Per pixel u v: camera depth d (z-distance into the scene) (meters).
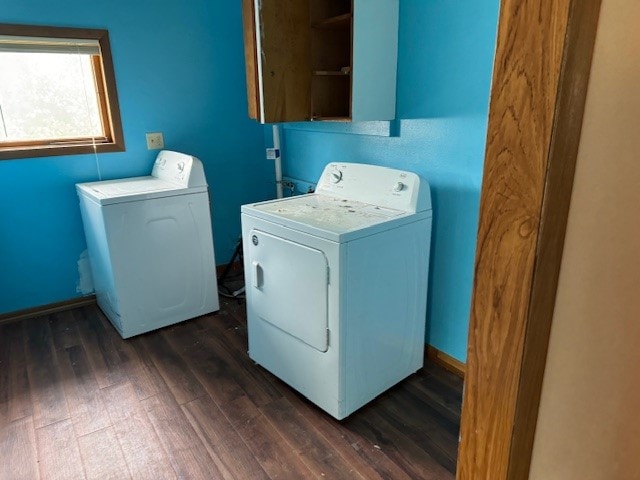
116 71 2.72
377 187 2.12
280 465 1.66
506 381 0.81
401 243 1.91
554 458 0.90
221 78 3.13
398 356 2.06
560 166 0.67
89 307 2.96
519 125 0.69
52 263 2.81
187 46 2.94
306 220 1.84
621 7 0.65
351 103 2.08
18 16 2.38
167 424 1.87
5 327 2.68
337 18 2.09
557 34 0.62
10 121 2.55
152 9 2.75
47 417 1.91
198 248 2.71
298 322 1.91
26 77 2.54
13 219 2.63
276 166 3.25
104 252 2.47
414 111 2.15
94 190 2.52
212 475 1.61
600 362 0.87
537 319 0.75
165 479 1.60
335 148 2.73
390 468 1.64
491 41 1.75
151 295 2.59
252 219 2.04
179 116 3.02
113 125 2.79
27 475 1.62
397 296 1.96
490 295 0.80
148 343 2.52
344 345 1.77
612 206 0.76
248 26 2.27
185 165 2.65
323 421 1.89
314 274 1.77
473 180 1.95
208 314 2.86
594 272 0.78
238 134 3.30
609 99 0.69
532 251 0.71
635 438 0.99
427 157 2.14
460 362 2.19
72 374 2.22
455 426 1.85
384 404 2.00
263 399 2.03
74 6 2.52
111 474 1.62
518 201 0.72
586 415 0.90
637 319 0.89
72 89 2.69
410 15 2.05
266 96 2.23
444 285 2.19
